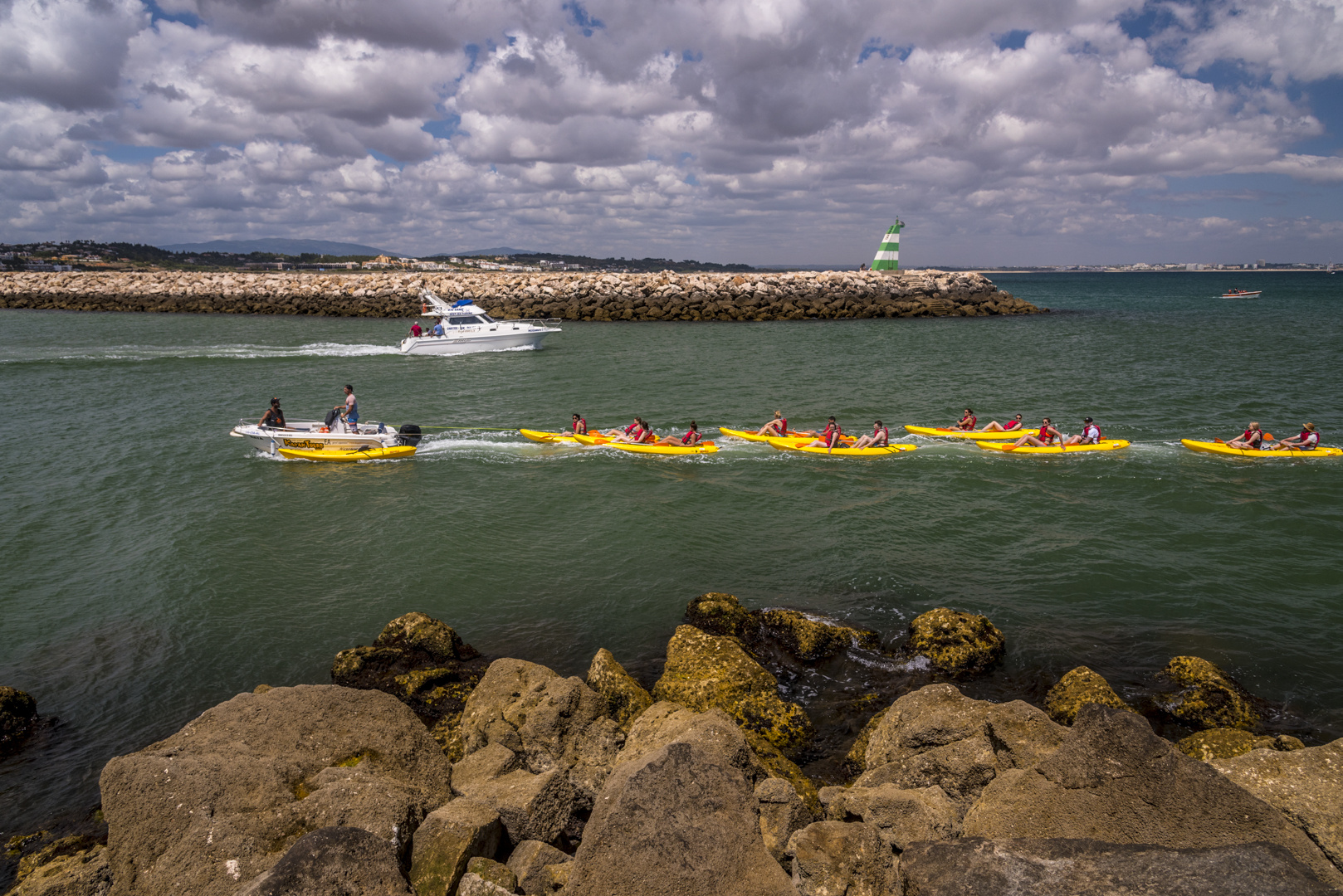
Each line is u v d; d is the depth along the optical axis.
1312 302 76.81
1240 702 8.39
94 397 26.11
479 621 10.86
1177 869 3.70
